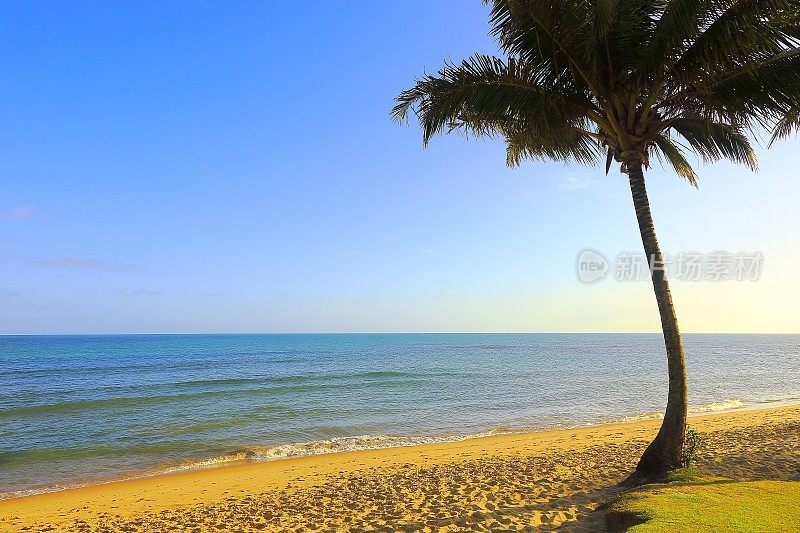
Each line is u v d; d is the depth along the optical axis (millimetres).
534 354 76000
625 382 34469
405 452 14875
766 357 68562
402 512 7711
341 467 13164
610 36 7359
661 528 4656
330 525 7430
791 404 23656
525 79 7801
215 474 13203
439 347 102938
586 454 11992
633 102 7770
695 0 6566
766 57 6949
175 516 9062
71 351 85812
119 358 66750
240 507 9320
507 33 7512
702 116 8156
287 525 7719
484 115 8070
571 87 7941
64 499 11227
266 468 13633
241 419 20844
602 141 8477
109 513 9852
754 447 10570
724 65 7035
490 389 30719
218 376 40812
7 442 17094
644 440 14117
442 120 8156
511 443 15461
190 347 101812
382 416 21703
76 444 16750
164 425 19734
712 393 28812
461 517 6746
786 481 6645
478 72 7871
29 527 9039
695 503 5418
